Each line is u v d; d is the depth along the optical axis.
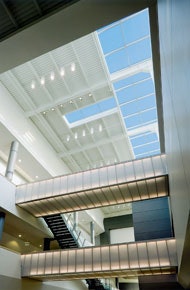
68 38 13.36
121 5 12.29
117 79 27.78
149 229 30.20
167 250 20.08
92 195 23.64
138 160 22.56
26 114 30.83
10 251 22.72
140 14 22.94
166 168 21.22
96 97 30.38
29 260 23.98
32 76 27.55
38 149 32.09
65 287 30.69
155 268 20.06
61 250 23.47
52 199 24.44
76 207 25.55
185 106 5.65
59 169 37.22
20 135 28.66
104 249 22.05
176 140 9.05
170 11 7.13
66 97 29.53
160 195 23.31
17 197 25.67
